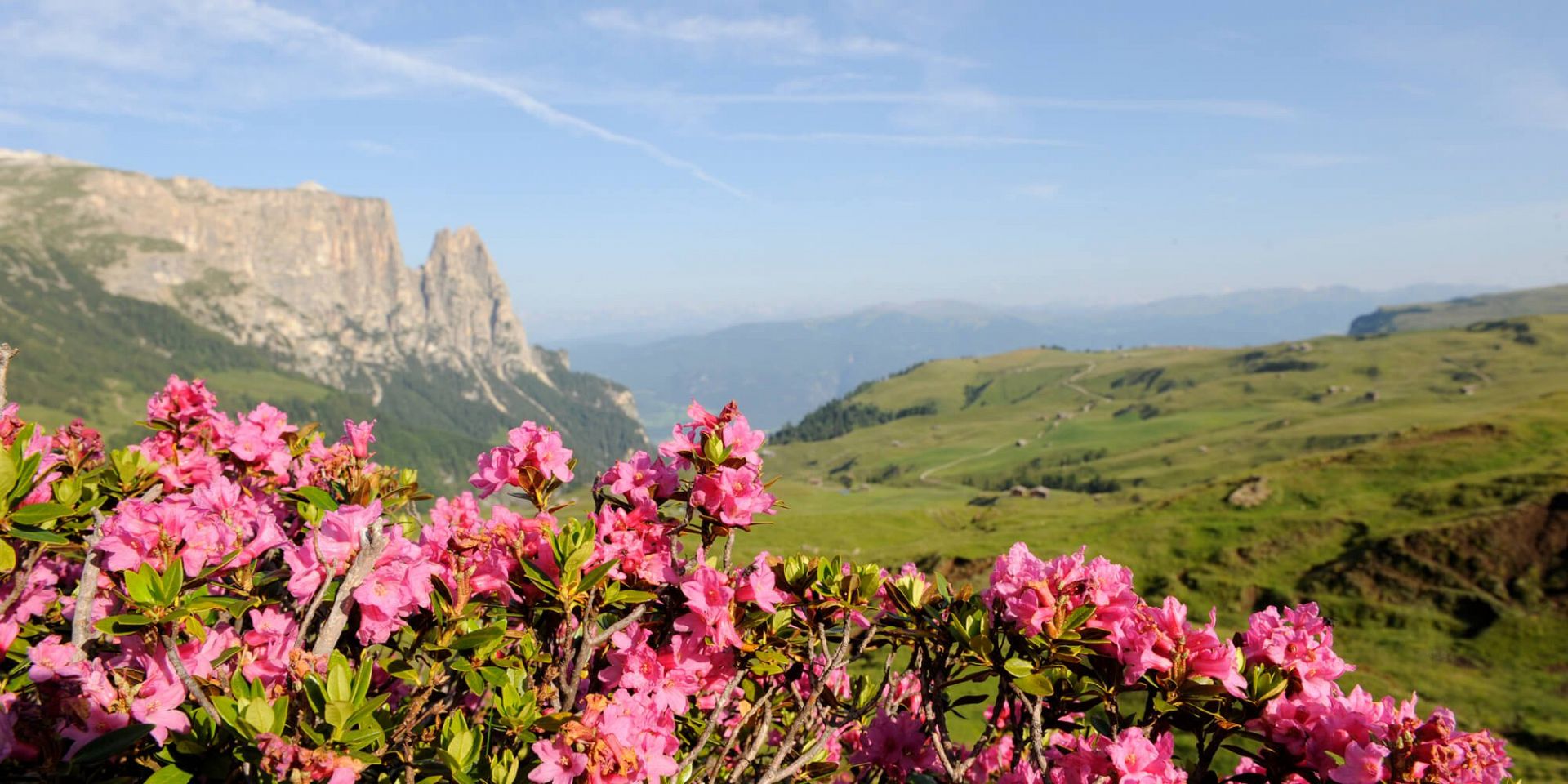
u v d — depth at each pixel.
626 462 4.28
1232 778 3.91
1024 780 4.24
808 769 4.96
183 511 3.57
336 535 3.47
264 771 2.77
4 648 3.37
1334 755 3.64
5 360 4.12
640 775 3.21
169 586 3.01
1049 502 123.81
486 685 3.69
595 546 3.74
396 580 3.39
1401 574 51.31
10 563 3.44
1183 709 3.92
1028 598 4.02
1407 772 3.43
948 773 4.41
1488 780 3.34
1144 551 64.75
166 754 2.95
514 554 3.77
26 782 2.83
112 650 3.75
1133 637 3.88
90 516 4.10
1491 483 59.66
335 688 2.97
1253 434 190.75
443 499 4.54
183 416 5.26
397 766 3.32
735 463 4.07
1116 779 3.64
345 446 5.75
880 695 4.62
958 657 4.30
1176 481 161.12
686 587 3.70
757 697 5.05
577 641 4.07
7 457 3.39
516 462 3.96
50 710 2.92
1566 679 37.81
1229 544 62.41
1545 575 46.75
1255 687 3.76
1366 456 76.50
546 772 3.11
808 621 4.46
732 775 4.32
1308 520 62.88
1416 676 40.22
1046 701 4.45
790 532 97.75
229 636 3.64
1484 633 43.78
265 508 4.09
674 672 3.88
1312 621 4.10
